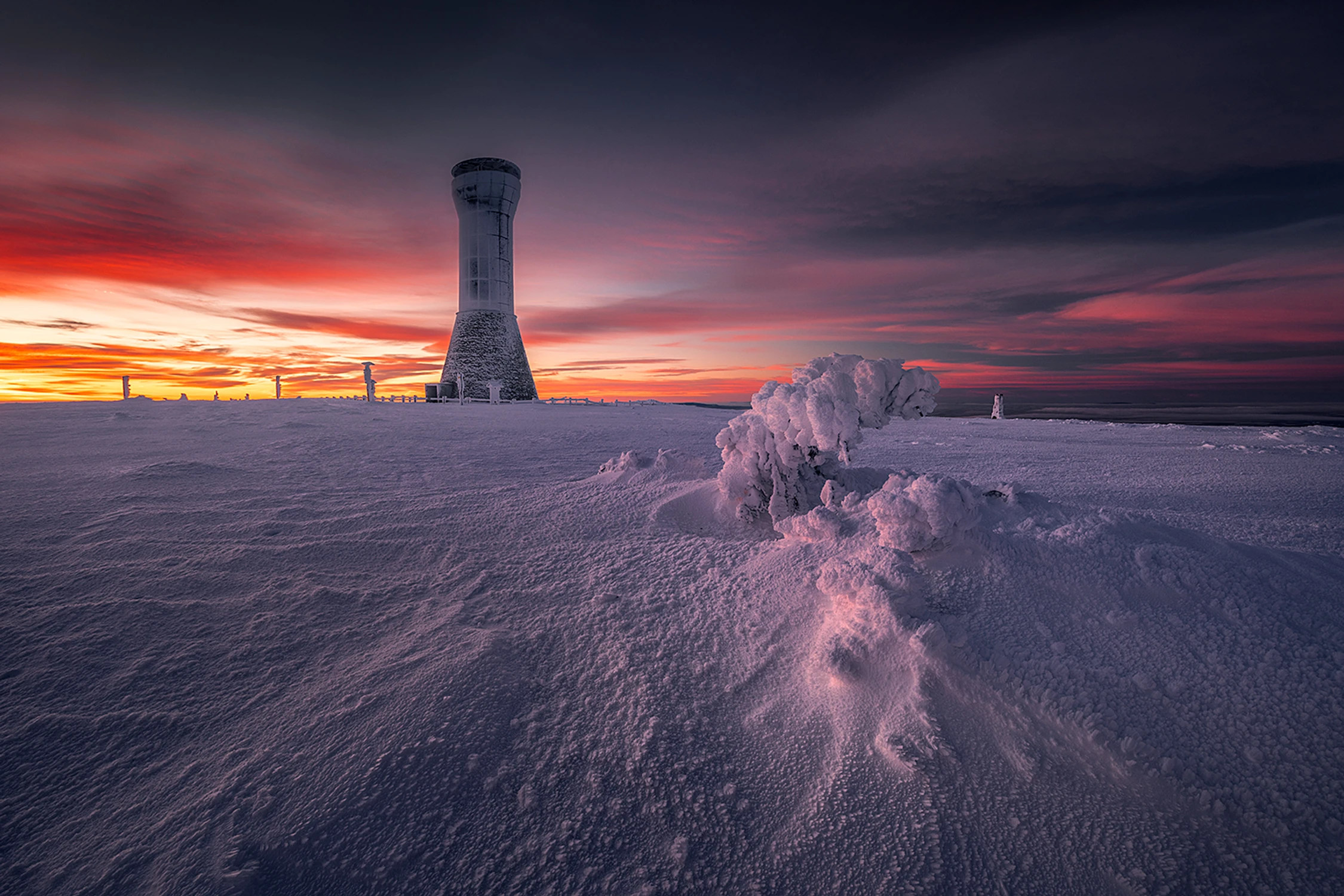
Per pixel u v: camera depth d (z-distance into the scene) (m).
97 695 1.93
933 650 1.84
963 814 1.45
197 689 1.98
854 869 1.35
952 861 1.35
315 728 1.78
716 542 3.29
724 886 1.33
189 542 3.25
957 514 2.29
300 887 1.32
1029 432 10.63
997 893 1.29
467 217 27.25
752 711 1.88
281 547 3.20
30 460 5.66
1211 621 1.87
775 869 1.36
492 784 1.59
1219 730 1.56
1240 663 1.72
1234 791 1.42
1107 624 1.92
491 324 27.45
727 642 2.23
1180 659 1.76
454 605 2.58
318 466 5.77
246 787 1.56
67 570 2.81
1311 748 1.48
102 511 3.79
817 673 1.96
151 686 1.99
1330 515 4.05
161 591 2.62
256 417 10.45
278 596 2.64
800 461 3.77
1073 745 1.58
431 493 4.53
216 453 6.37
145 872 1.34
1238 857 1.30
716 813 1.51
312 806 1.50
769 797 1.55
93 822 1.48
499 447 7.66
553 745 1.74
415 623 2.43
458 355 27.28
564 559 3.11
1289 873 1.26
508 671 2.06
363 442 7.71
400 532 3.51
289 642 2.28
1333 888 1.22
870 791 1.54
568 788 1.58
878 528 2.48
